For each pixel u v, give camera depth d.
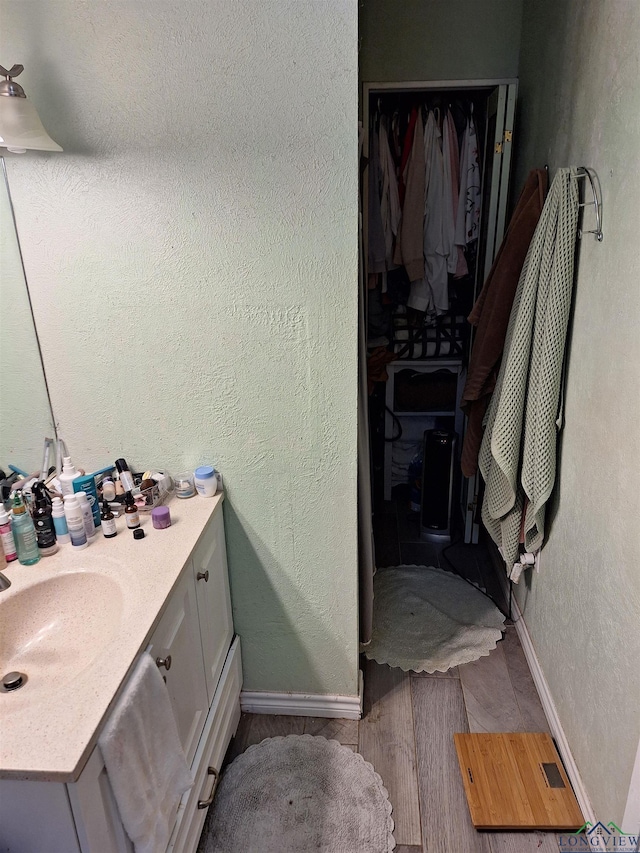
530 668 2.14
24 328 1.56
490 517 2.14
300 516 1.74
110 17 1.35
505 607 2.51
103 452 1.71
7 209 1.48
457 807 1.66
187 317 1.56
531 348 1.83
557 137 1.94
